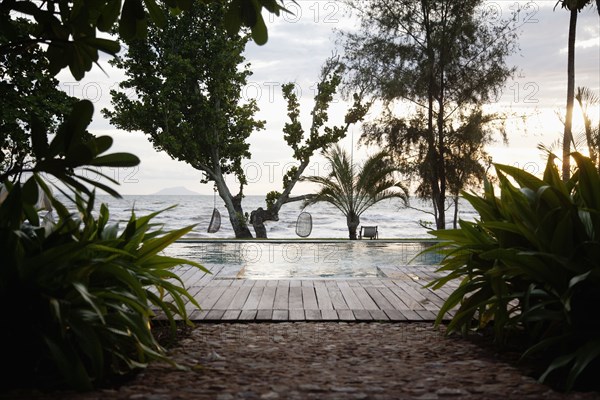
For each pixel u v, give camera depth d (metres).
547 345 2.53
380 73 16.36
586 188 2.71
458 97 15.87
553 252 2.63
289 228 26.05
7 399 1.98
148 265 3.09
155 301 3.01
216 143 18.03
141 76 17.42
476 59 15.81
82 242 2.32
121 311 2.50
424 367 2.60
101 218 2.95
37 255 2.29
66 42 2.60
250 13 2.55
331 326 3.65
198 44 17.34
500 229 3.04
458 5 15.55
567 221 2.59
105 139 2.13
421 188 16.36
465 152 16.06
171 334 3.26
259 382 2.32
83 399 2.00
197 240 13.70
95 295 2.48
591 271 2.45
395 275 6.39
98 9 2.68
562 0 10.14
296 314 3.98
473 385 2.27
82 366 2.15
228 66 17.91
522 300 3.03
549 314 2.58
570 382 2.19
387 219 33.94
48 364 2.41
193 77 17.86
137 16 2.67
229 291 5.03
